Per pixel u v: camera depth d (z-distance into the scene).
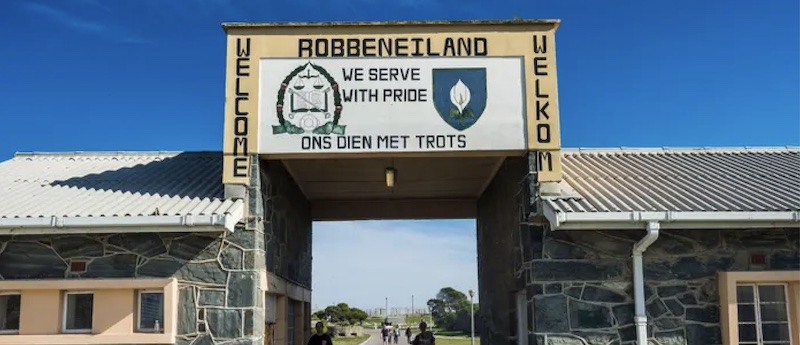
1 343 8.96
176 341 9.05
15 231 9.02
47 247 9.26
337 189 13.72
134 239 9.25
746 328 9.55
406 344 45.66
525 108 9.84
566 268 9.47
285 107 9.76
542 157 9.74
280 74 9.84
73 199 9.79
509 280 11.19
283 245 11.48
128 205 9.42
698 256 9.61
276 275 10.83
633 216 9.02
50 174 11.30
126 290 9.16
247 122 9.68
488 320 13.49
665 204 9.44
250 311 9.12
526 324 10.41
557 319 9.34
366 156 9.91
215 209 9.06
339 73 9.87
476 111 9.83
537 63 9.96
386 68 9.90
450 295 82.75
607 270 9.48
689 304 9.49
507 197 11.25
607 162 11.96
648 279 9.52
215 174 10.92
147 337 8.97
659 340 9.38
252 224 9.36
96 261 9.21
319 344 12.16
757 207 9.29
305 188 13.56
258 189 9.54
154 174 11.09
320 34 9.94
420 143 9.73
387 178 11.45
